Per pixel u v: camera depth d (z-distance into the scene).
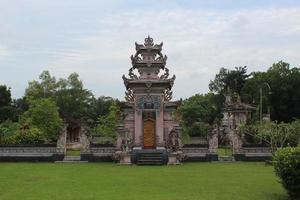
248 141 63.25
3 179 34.25
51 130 83.19
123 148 53.44
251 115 92.06
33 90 112.12
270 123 53.28
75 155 60.97
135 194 26.17
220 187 29.38
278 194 26.16
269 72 105.62
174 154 51.81
